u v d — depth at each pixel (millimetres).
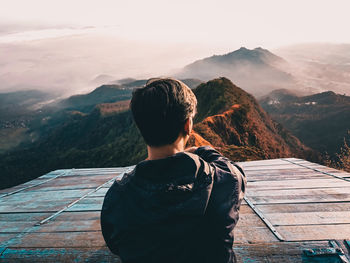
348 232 1492
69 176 3529
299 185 2416
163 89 750
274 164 3424
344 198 2004
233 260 808
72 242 1605
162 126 745
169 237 715
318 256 1310
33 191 2893
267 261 1304
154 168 749
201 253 743
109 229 814
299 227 1593
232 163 946
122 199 784
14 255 1514
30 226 1902
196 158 776
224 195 764
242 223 1718
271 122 79750
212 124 37688
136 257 738
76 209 2201
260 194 2248
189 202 710
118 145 76438
